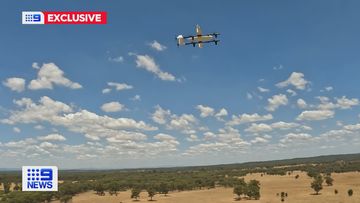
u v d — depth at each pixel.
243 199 197.75
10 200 181.88
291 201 183.38
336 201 177.12
